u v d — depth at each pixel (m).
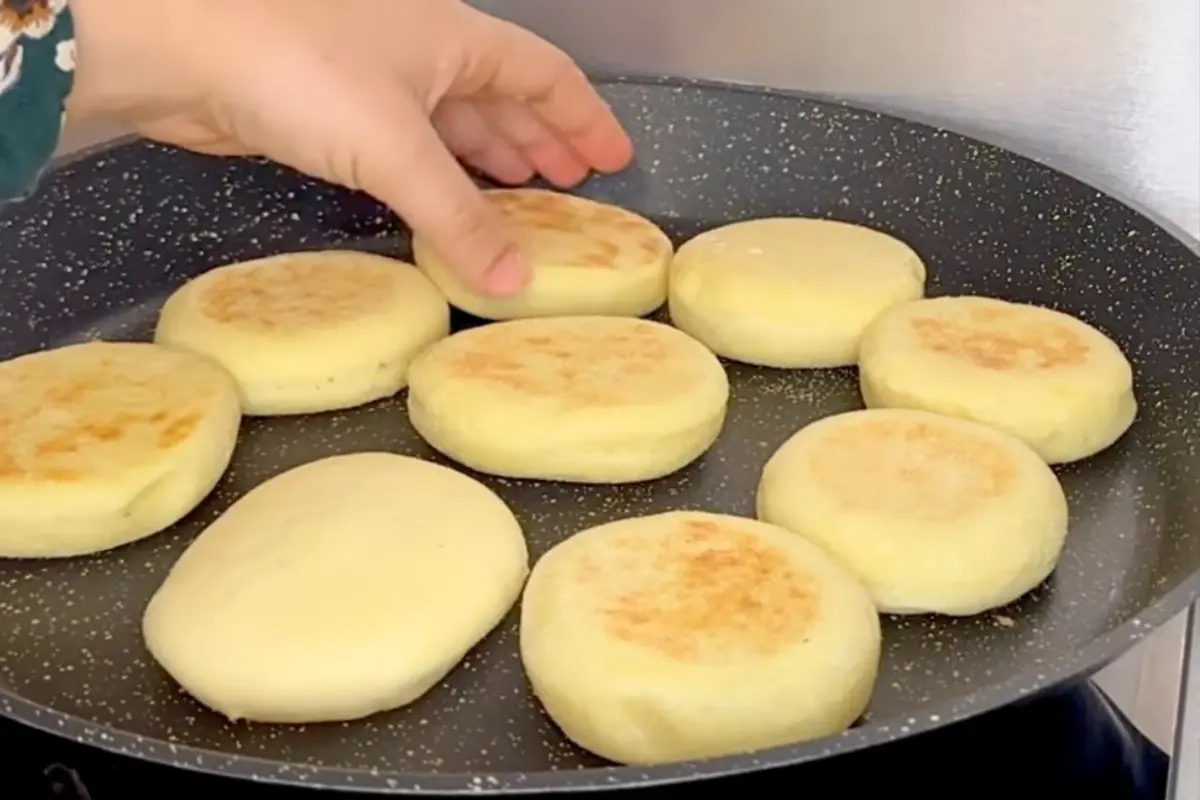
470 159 0.73
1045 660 0.57
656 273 0.70
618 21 0.74
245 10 0.60
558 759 0.57
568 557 0.59
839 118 0.72
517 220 0.72
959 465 0.62
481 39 0.66
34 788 0.56
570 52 0.75
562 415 0.64
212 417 0.64
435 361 0.66
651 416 0.64
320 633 0.58
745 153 0.74
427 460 0.65
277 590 0.59
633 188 0.75
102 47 0.59
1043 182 0.69
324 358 0.66
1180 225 0.71
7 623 0.60
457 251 0.65
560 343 0.67
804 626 0.57
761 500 0.63
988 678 0.59
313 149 0.62
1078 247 0.69
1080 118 0.71
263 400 0.66
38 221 0.70
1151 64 0.69
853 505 0.61
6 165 0.57
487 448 0.64
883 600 0.60
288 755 0.57
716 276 0.69
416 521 0.61
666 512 0.64
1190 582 0.56
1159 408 0.66
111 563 0.62
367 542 0.60
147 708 0.58
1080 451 0.65
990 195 0.71
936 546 0.60
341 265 0.70
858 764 0.56
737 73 0.74
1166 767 0.57
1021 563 0.60
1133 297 0.68
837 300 0.68
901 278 0.69
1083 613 0.61
